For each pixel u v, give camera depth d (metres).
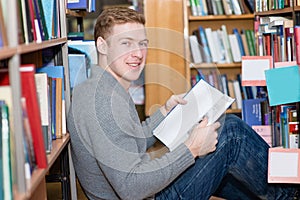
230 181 2.47
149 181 1.87
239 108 4.25
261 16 3.00
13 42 1.39
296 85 2.22
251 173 2.23
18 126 1.39
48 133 1.86
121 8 2.11
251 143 2.21
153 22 4.10
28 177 1.49
